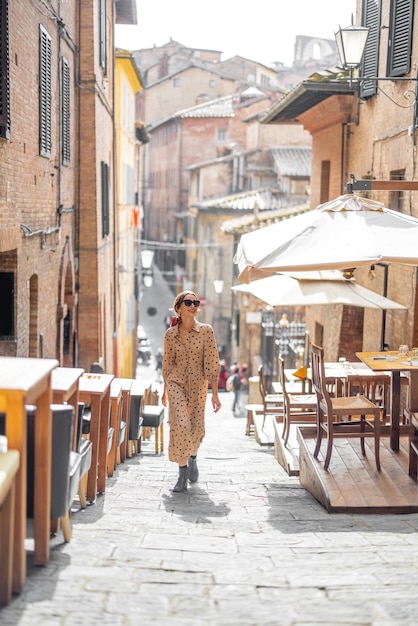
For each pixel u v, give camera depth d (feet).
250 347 123.13
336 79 61.26
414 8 47.32
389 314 51.29
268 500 31.01
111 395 34.50
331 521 26.84
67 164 57.36
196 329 31.83
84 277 65.98
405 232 33.22
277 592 17.83
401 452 35.83
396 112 50.88
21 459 17.10
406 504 29.25
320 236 33.01
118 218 102.12
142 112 281.33
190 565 19.76
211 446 51.98
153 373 151.74
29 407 19.75
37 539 19.03
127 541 22.00
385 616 16.42
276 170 161.68
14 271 40.32
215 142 230.07
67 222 59.41
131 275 125.90
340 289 44.88
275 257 32.50
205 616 16.24
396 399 36.22
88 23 63.62
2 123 35.37
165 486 32.99
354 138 63.21
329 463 33.53
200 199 185.06
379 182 36.40
